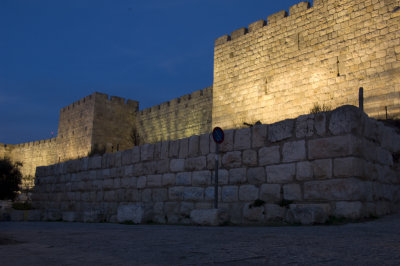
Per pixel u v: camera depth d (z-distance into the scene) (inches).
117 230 283.4
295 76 854.5
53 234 248.8
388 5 711.1
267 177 355.6
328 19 808.9
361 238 177.0
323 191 306.8
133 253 147.6
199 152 435.5
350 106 305.0
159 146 497.7
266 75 923.4
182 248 159.9
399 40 685.9
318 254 133.2
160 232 250.4
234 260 126.0
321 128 318.7
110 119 1647.4
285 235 200.8
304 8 861.2
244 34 1000.9
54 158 1929.1
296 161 332.8
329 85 784.9
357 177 294.4
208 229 277.0
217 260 126.6
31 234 250.8
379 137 342.3
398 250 139.1
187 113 1424.7
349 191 289.3
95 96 1616.6
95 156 643.5
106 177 599.2
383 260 119.5
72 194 689.6
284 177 340.2
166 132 1520.7
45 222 554.6
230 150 398.3
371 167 317.7
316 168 315.6
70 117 1774.1
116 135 1654.8
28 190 1304.1
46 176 799.1
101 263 125.1
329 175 305.0
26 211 640.4
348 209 287.3
